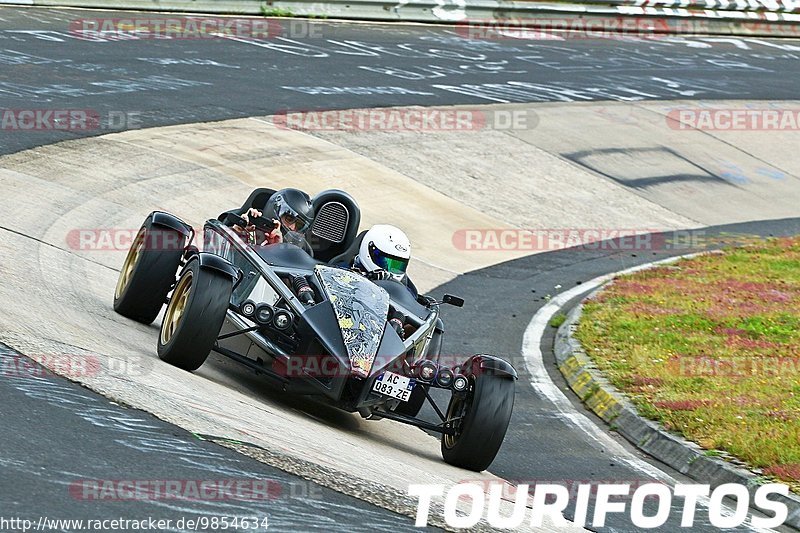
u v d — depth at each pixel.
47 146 41.25
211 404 19.02
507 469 22.83
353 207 26.45
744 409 27.25
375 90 63.03
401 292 24.11
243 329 21.64
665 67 85.94
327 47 72.00
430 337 24.36
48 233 31.78
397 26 83.81
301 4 79.62
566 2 93.62
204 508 14.39
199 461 16.03
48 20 64.75
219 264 20.80
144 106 50.28
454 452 21.44
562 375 32.03
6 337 19.38
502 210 51.94
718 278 45.22
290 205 25.72
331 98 59.41
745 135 71.94
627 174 61.50
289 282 22.95
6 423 15.62
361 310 21.78
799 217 61.69
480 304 39.03
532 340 35.31
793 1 107.06
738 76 86.38
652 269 46.38
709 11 102.56
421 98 63.53
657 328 36.16
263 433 18.22
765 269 47.50
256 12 77.38
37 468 14.39
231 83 58.09
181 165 43.88
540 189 55.94
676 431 26.03
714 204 60.78
